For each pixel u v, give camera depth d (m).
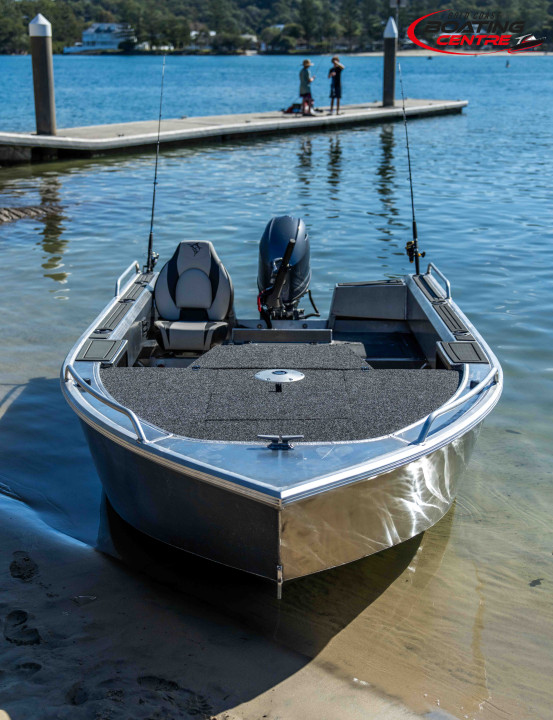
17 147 14.70
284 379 3.42
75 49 156.75
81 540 3.38
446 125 21.48
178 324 4.64
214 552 2.94
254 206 10.60
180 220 9.73
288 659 2.67
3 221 9.65
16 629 2.74
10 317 6.16
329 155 15.77
